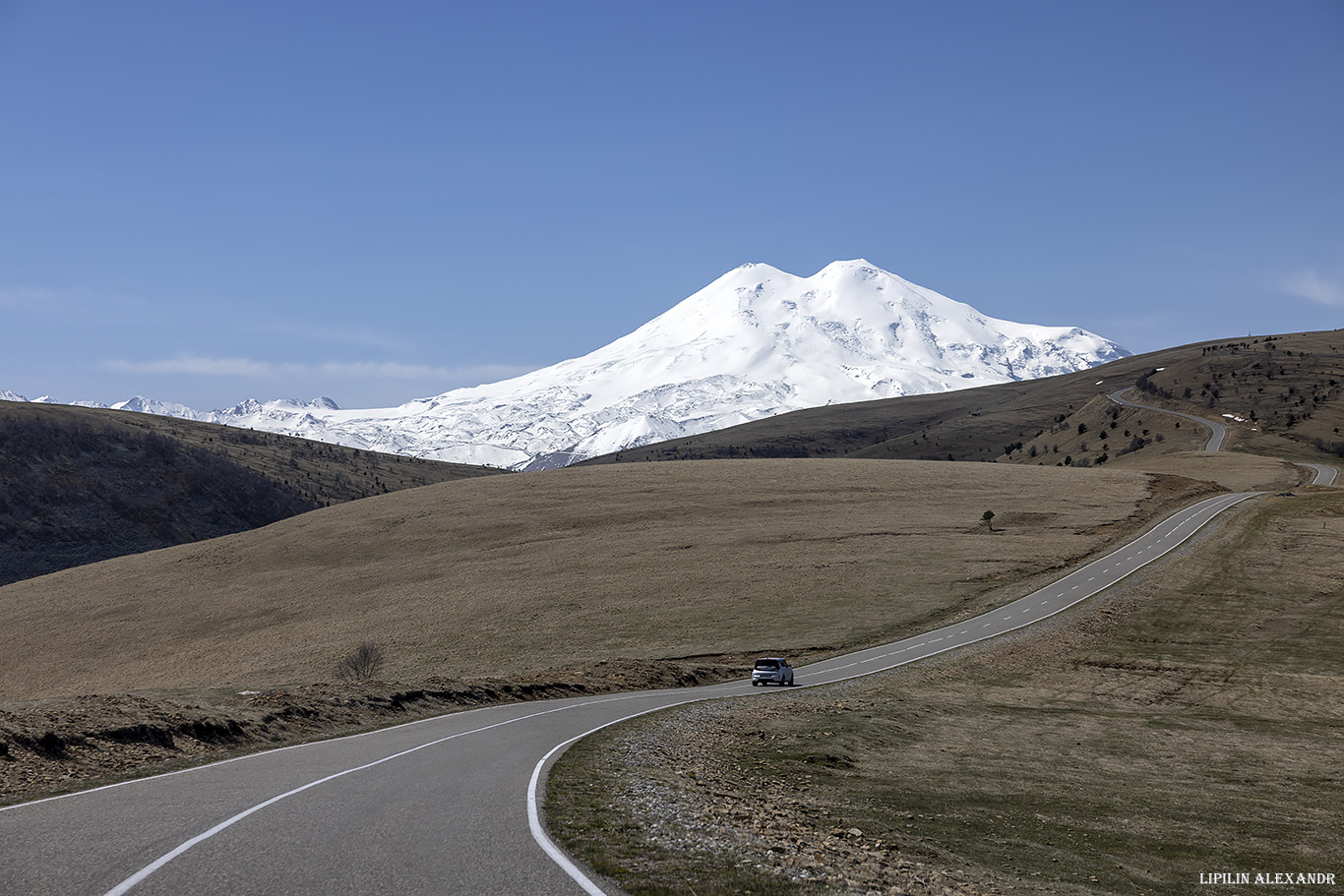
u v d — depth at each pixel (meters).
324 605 84.31
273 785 14.63
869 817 18.86
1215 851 18.48
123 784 14.69
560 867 9.97
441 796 13.94
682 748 23.91
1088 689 45.12
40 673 74.38
